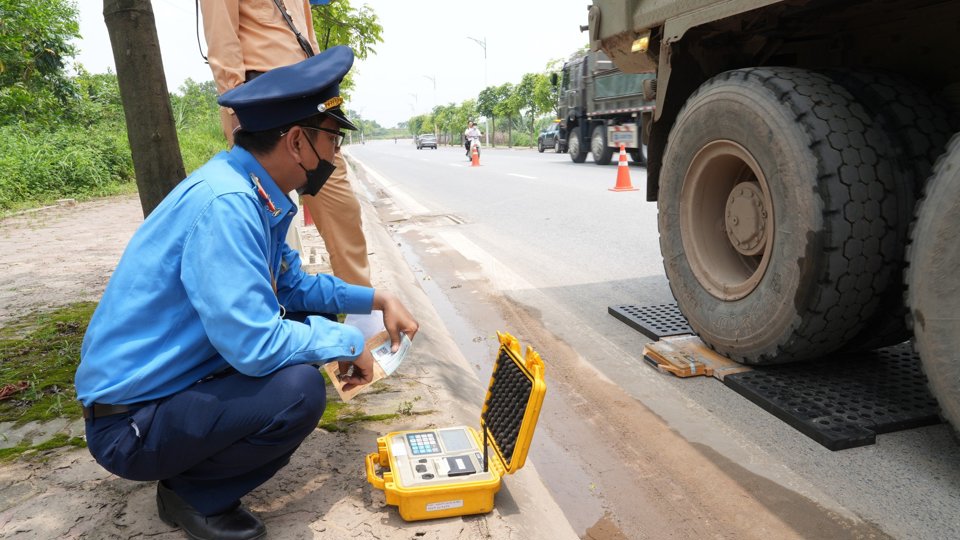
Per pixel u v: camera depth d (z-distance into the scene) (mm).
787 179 2701
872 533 2045
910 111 2711
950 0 2859
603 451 2639
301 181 1842
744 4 2859
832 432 2535
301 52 2988
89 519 2006
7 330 4043
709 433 2703
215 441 1716
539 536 1990
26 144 14180
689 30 3283
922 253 2273
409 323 2148
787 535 2068
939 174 2258
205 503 1856
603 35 4062
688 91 3600
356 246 3180
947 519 2086
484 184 14148
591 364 3551
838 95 2717
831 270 2602
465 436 2301
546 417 2961
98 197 13156
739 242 3113
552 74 20484
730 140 3049
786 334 2805
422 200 11859
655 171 3865
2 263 6289
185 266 1635
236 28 2785
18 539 1916
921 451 2465
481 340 4113
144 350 1695
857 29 3344
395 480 2002
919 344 2322
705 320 3326
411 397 2891
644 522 2178
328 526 1964
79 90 22516
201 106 38844
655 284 5133
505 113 45750
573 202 10102
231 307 1605
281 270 2154
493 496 2057
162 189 3061
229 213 1645
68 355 3508
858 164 2598
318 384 1798
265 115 1723
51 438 2570
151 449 1712
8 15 17109
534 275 5645
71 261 6297
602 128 17766
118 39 2926
